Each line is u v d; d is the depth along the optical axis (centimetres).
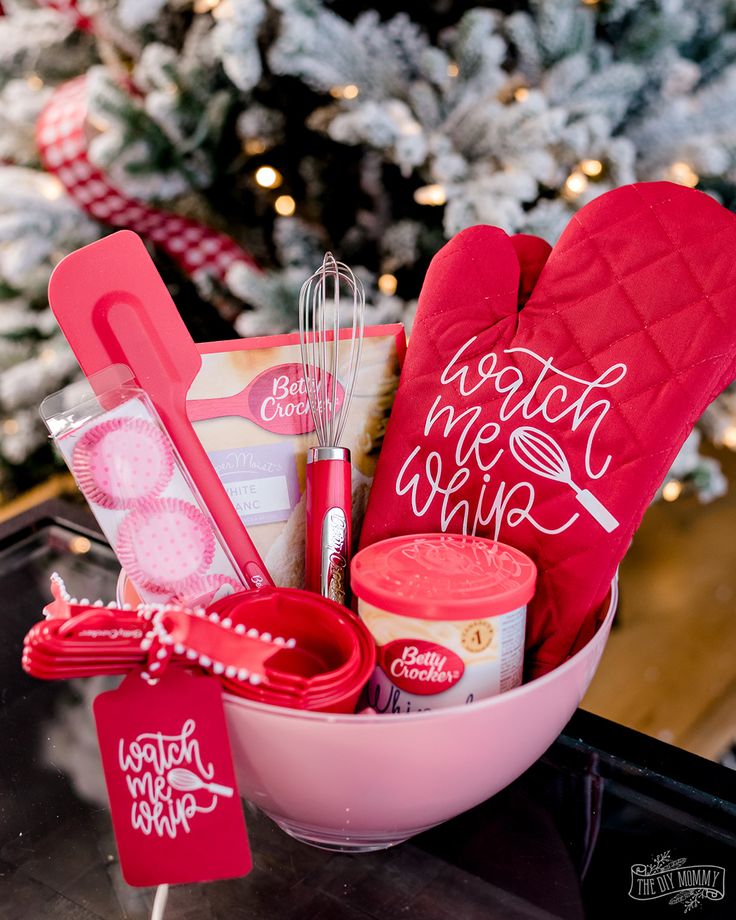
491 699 37
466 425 52
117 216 118
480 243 53
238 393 53
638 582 143
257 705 37
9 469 156
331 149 120
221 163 118
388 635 42
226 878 44
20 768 52
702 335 48
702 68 120
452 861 45
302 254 121
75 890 45
